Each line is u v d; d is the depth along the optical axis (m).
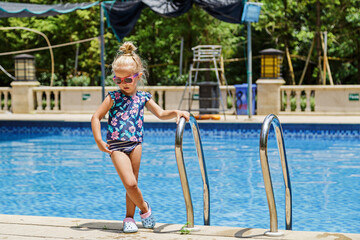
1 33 27.75
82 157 9.43
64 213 5.30
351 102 15.69
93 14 25.48
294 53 26.23
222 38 23.86
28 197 6.09
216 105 15.67
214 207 5.49
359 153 9.59
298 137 12.39
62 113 17.78
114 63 3.31
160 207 5.48
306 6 26.45
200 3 12.56
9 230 3.26
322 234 3.05
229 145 10.90
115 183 6.95
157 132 13.30
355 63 29.06
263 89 16.03
